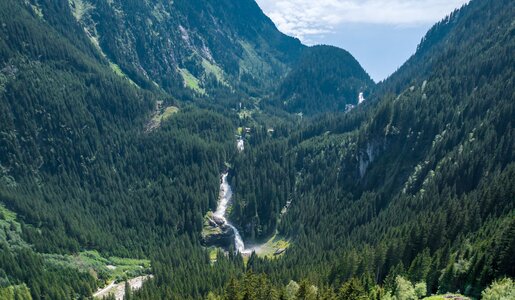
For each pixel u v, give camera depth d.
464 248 109.56
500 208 125.62
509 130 155.00
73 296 141.00
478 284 95.38
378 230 158.25
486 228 115.81
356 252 133.25
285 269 138.12
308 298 94.00
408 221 148.00
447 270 100.75
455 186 153.00
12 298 129.62
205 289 135.62
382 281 122.69
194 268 151.38
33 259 147.62
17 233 162.38
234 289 104.19
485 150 157.25
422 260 108.44
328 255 150.88
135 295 132.62
